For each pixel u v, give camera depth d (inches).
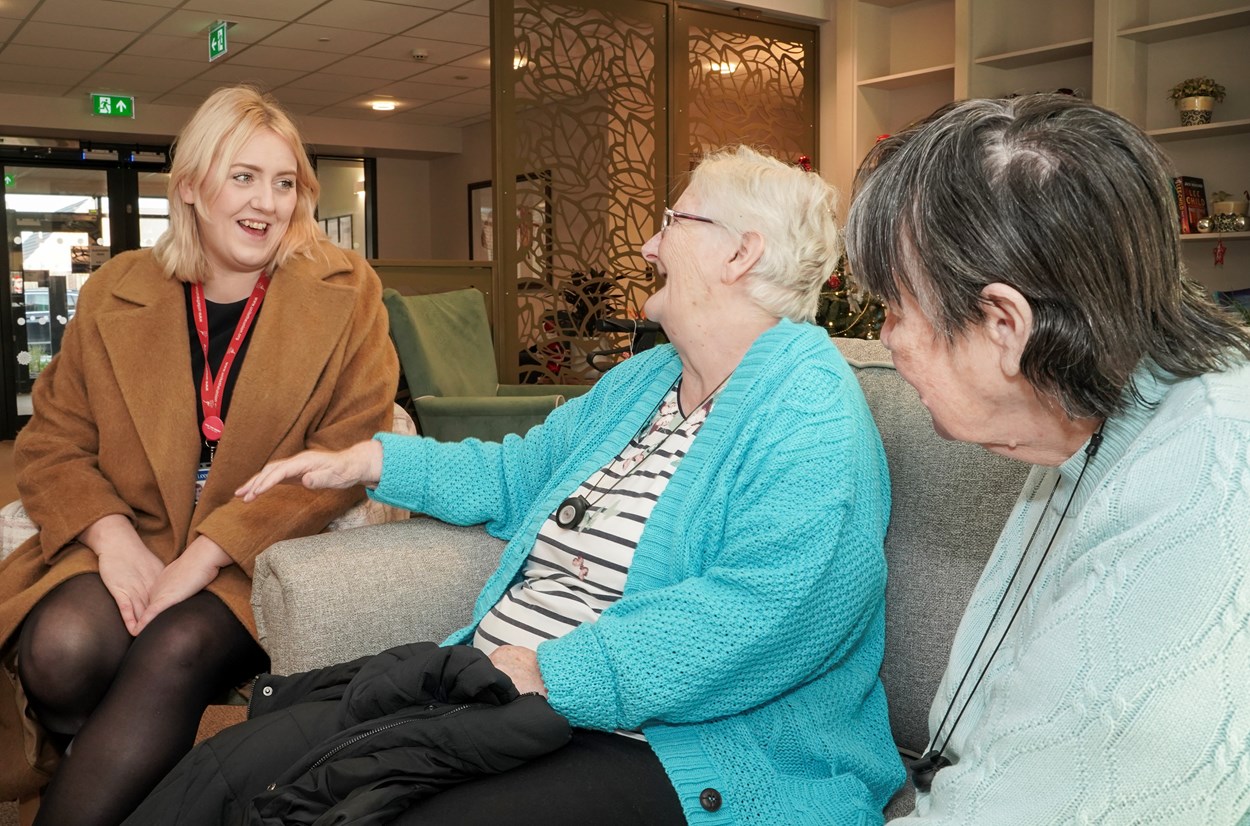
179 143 72.3
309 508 68.6
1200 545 23.3
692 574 47.8
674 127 223.9
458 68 321.1
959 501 51.3
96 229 381.7
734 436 48.9
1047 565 30.3
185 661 59.4
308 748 43.8
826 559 43.5
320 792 39.2
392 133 423.8
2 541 73.4
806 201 52.8
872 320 97.0
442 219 460.8
